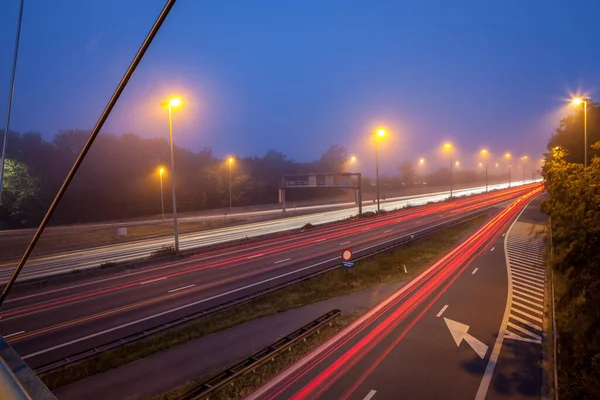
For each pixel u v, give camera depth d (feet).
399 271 94.07
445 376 44.73
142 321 64.80
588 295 47.67
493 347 52.21
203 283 87.30
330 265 101.30
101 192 241.96
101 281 91.40
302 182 225.35
